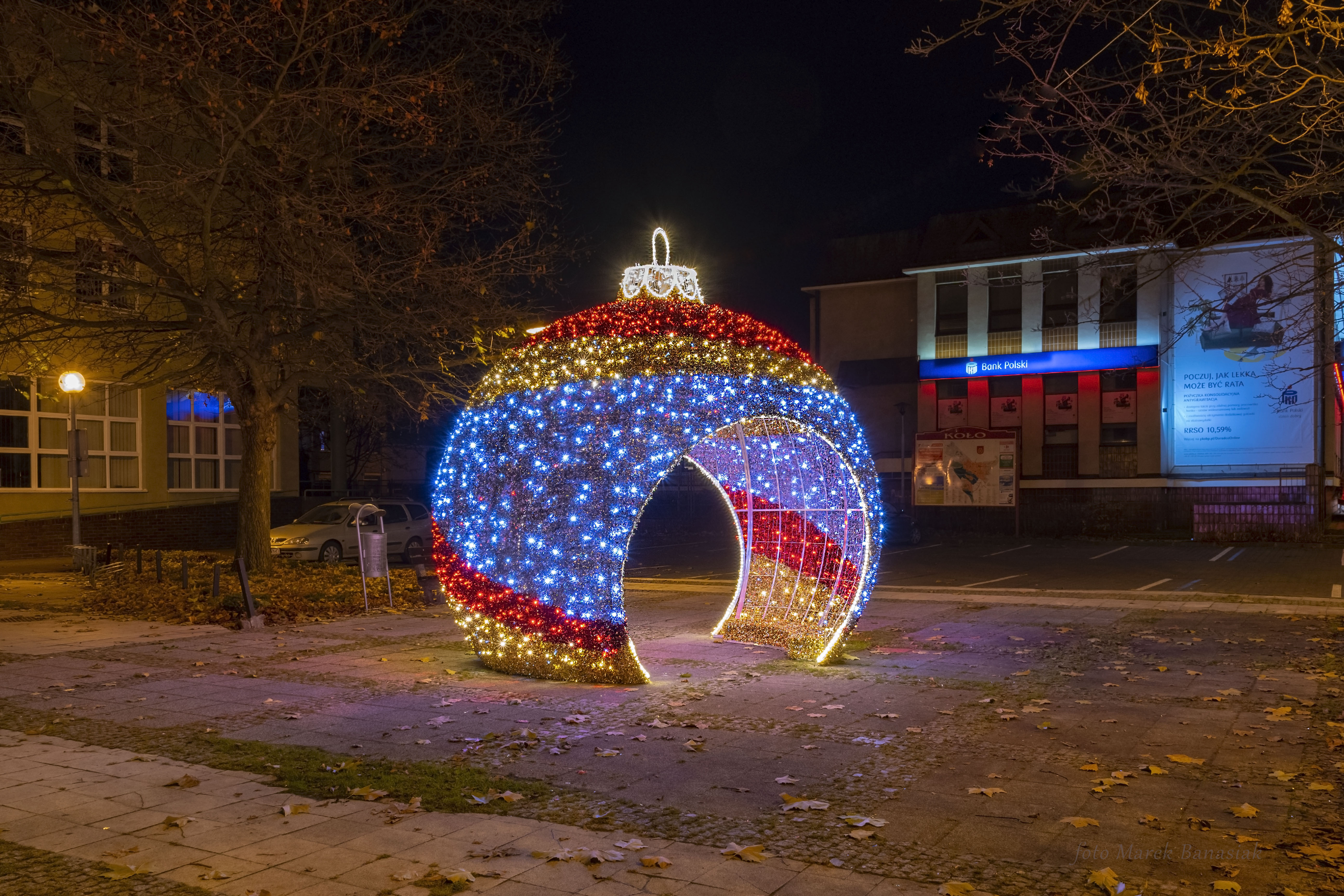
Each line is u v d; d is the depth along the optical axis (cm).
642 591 1712
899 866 438
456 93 1511
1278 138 809
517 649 898
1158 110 815
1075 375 3578
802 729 695
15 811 514
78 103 1529
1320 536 2861
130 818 503
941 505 3516
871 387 3988
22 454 2298
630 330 880
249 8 1378
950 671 921
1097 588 1761
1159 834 477
